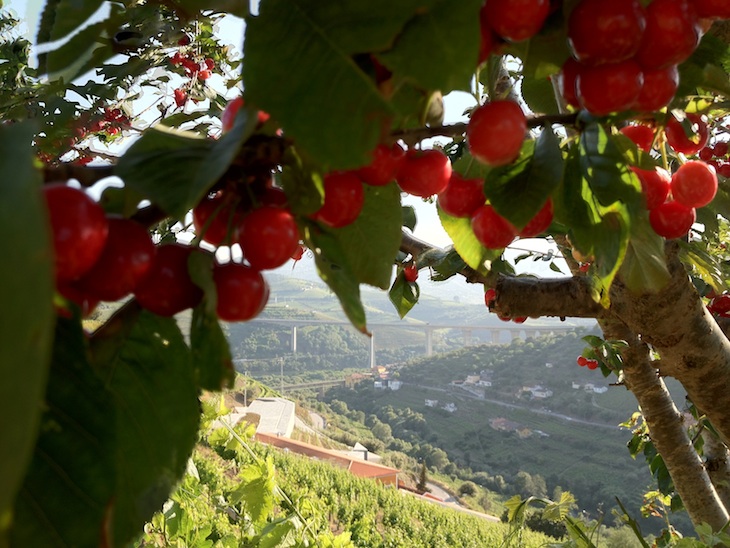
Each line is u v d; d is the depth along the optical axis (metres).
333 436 60.75
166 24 2.11
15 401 0.45
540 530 22.67
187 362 1.02
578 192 1.32
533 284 2.53
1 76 4.93
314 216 1.09
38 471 0.80
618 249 1.25
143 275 0.88
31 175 0.50
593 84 1.12
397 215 1.34
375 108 0.89
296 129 0.88
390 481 34.97
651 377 3.50
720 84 1.28
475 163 1.55
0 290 0.45
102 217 0.77
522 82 1.62
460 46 0.90
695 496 3.58
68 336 0.84
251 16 0.92
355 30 0.90
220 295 0.94
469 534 25.94
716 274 2.14
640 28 1.06
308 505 4.80
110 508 0.80
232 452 10.73
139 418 0.96
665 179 1.43
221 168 0.80
